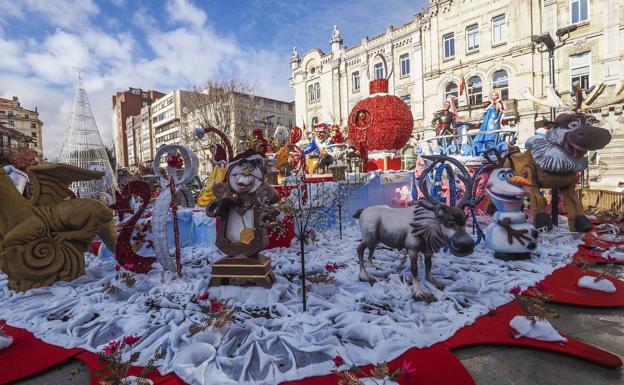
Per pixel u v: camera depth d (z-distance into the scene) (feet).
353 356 9.16
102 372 8.23
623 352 9.62
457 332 10.47
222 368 8.98
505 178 18.40
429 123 82.17
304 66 111.14
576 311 12.24
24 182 20.25
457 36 76.59
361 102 33.81
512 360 9.28
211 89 81.61
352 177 26.86
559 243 21.07
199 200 23.67
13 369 9.35
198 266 18.40
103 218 16.90
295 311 12.19
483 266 16.66
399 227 13.53
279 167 24.21
